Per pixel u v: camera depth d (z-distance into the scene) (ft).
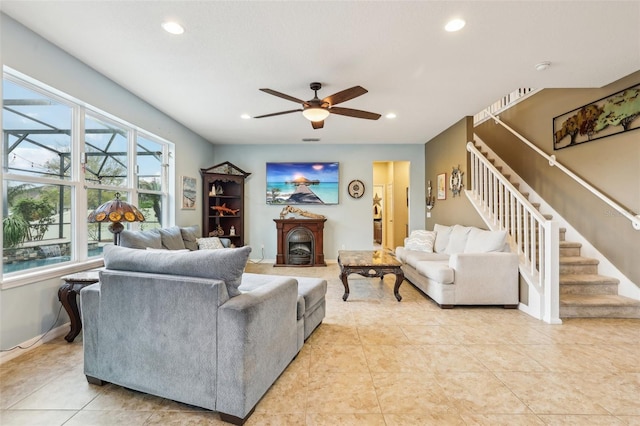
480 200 13.80
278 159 20.39
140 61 8.96
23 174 7.70
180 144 15.55
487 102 12.42
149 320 5.37
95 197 10.21
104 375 5.81
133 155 12.17
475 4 6.34
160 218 14.39
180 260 5.32
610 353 7.47
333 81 10.29
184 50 8.31
